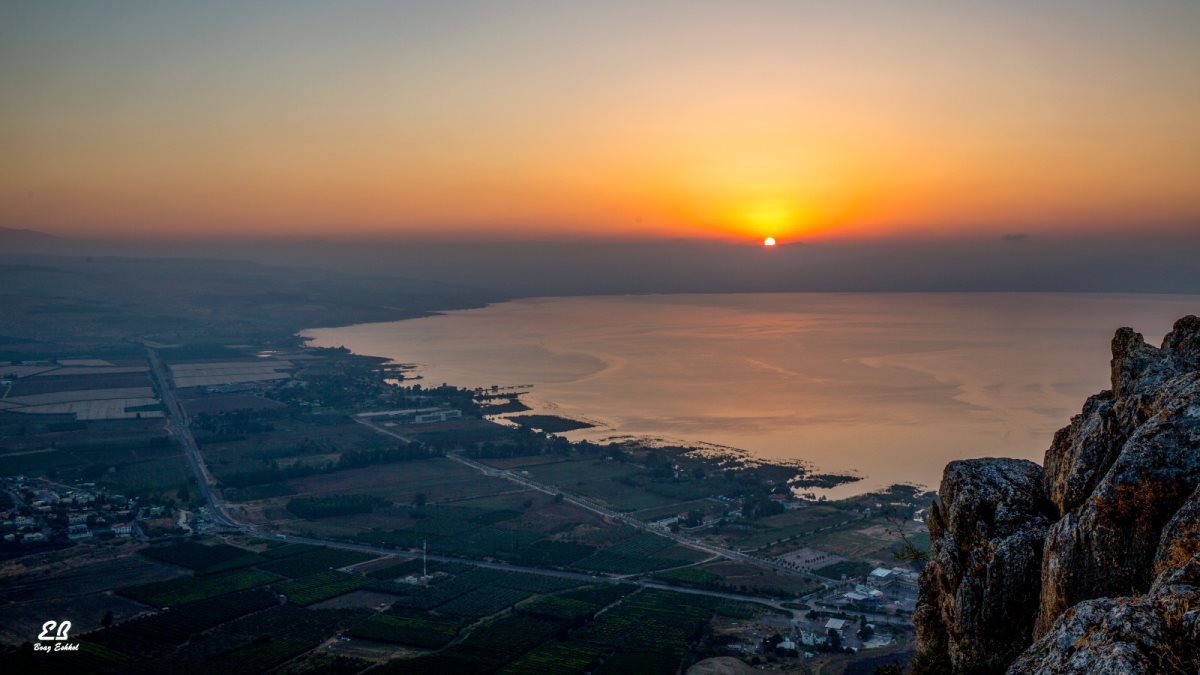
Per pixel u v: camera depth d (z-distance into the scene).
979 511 44.91
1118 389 46.25
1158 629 24.44
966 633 41.66
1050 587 35.19
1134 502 32.59
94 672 149.50
